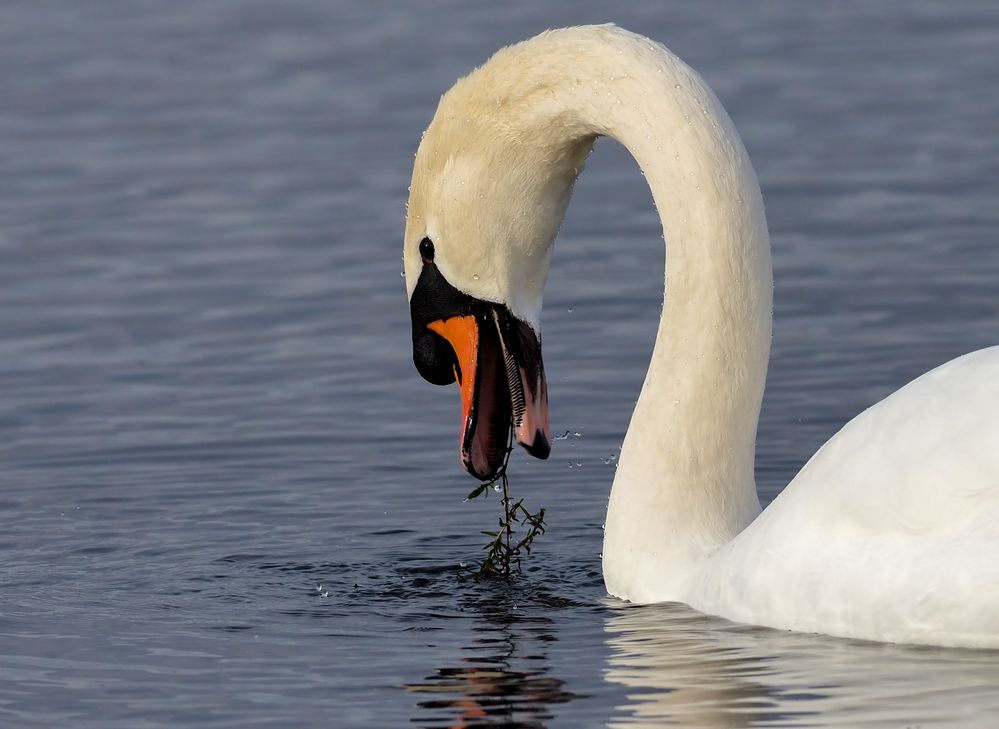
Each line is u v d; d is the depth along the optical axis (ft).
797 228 65.46
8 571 38.75
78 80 90.12
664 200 34.47
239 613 35.37
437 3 101.40
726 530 34.78
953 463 29.50
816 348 53.42
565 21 94.99
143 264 65.16
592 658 30.96
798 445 46.47
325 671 30.91
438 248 36.65
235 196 72.54
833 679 28.55
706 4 99.35
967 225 64.13
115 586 37.58
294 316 59.47
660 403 35.04
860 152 74.02
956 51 88.74
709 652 30.53
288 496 44.45
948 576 29.09
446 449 47.75
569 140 35.70
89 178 75.41
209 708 28.96
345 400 51.80
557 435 48.21
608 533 35.55
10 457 47.75
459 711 28.45
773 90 83.41
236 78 89.51
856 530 30.53
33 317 60.13
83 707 29.14
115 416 50.90
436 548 40.50
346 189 72.54
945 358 51.80
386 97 84.64
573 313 58.18
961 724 26.48
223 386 53.26
